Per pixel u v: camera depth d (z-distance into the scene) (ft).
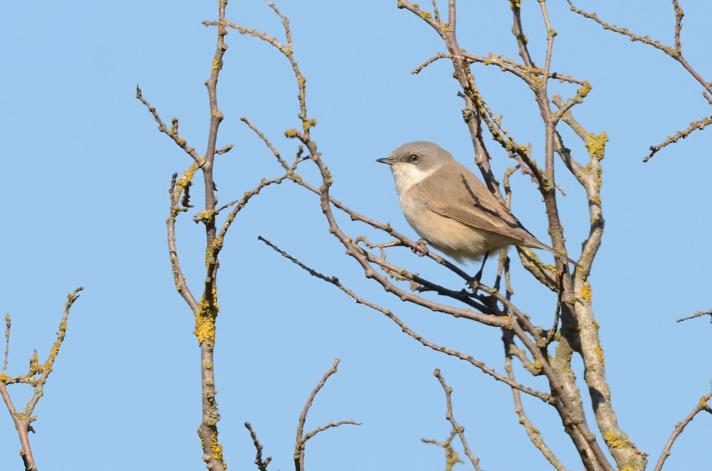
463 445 33.53
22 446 26.66
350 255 31.89
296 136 30.35
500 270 38.93
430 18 38.22
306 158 30.50
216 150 30.04
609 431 37.06
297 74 30.32
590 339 39.14
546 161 32.94
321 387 28.27
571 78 33.65
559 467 35.19
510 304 34.73
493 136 31.81
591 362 38.58
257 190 28.68
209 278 28.22
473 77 31.68
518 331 31.65
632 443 36.78
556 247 32.55
